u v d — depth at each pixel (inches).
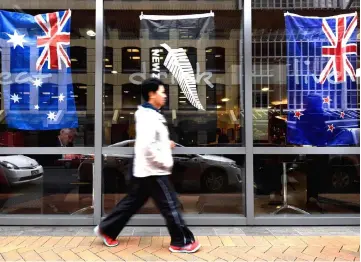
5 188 202.7
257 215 195.5
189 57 200.4
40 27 195.8
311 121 196.1
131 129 196.1
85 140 194.5
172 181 198.5
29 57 195.0
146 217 186.4
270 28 197.9
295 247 152.3
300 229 183.2
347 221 189.2
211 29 200.5
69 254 142.9
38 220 187.6
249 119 192.4
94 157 191.6
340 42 196.9
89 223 188.1
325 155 206.2
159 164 141.4
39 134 195.0
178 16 201.2
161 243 157.1
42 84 194.9
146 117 141.2
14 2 196.2
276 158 204.4
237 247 152.3
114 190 196.7
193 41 200.5
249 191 190.1
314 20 197.3
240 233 175.2
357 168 205.6
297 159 205.2
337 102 196.1
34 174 201.5
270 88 196.4
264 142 195.5
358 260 136.5
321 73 196.4
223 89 199.2
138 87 198.5
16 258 138.6
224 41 200.1
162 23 200.8
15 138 194.5
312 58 196.9
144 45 200.2
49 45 195.3
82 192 199.2
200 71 199.9
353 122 195.8
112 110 197.2
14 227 185.3
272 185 204.2
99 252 145.3
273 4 198.4
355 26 196.7
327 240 162.4
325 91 196.2
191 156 199.5
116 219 149.6
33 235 170.2
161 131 142.2
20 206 201.6
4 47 194.9
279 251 147.0
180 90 199.0
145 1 201.5
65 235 170.4
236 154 194.2
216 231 179.0
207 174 199.3
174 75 199.8
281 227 187.0
